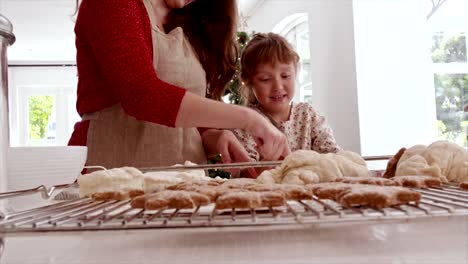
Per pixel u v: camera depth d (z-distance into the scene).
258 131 0.92
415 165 0.65
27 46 6.46
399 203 0.41
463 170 0.65
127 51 0.91
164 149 1.19
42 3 4.63
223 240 0.40
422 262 0.31
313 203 0.49
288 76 1.75
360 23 2.92
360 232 0.41
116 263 0.34
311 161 0.71
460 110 3.11
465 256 0.32
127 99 0.91
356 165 0.75
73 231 0.33
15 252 0.38
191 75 1.31
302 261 0.32
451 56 3.09
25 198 0.71
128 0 0.96
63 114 7.51
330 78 3.28
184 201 0.43
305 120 1.78
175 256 0.35
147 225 0.33
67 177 0.75
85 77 1.14
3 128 0.54
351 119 2.99
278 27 4.50
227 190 0.51
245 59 1.81
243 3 4.94
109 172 0.65
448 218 0.34
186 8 1.49
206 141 1.33
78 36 1.11
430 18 3.03
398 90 2.96
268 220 0.35
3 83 0.53
